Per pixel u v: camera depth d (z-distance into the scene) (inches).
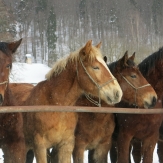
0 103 232.4
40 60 2018.9
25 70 1446.9
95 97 302.0
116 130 345.4
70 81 278.2
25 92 346.9
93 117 313.3
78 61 274.8
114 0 2170.3
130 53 1449.3
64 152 281.3
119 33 1969.7
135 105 323.6
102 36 1990.7
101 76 268.7
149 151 327.9
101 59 274.2
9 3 2226.9
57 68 282.5
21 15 2220.7
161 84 333.4
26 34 2137.1
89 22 2231.8
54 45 2079.2
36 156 280.5
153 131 324.5
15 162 263.7
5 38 1257.4
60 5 2390.5
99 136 319.6
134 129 320.2
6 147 268.5
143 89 311.4
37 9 2260.1
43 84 290.5
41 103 281.0
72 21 2299.5
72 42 2102.6
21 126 267.6
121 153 323.6
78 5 2395.4
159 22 2062.0
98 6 2249.0
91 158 345.1
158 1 2095.2
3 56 237.0
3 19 1327.5
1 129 261.6
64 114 272.8
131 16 2059.5
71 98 280.5
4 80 236.4
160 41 1872.5
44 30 2219.5
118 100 266.5
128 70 319.6
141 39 1882.4
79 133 314.8
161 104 338.0
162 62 331.3
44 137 277.1
